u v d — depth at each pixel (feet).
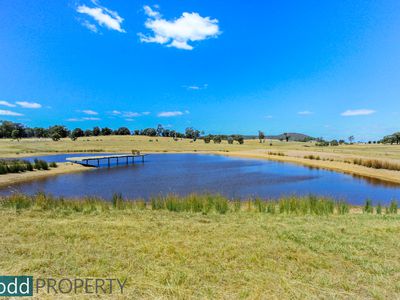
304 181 64.85
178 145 258.16
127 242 15.46
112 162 118.11
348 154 142.72
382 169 83.15
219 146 258.57
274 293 10.26
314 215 25.18
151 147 224.33
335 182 63.67
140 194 48.44
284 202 29.01
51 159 113.91
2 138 313.32
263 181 64.90
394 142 333.21
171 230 18.13
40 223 19.38
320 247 15.10
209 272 11.87
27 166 73.46
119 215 23.29
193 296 10.00
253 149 215.92
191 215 24.00
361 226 20.02
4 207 25.46
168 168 94.32
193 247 14.79
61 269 12.05
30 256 13.38
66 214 23.41
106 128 418.10
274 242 15.87
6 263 12.50
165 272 11.76
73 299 9.76
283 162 116.06
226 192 51.42
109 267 12.26
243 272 11.93
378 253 14.40
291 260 13.43
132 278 11.29
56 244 14.99
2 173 66.54
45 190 52.24
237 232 17.81
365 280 11.46
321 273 12.07
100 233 17.07
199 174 77.36
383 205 39.88
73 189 53.57
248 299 9.82
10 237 16.07
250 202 32.86
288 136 433.48
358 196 48.32
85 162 108.68
